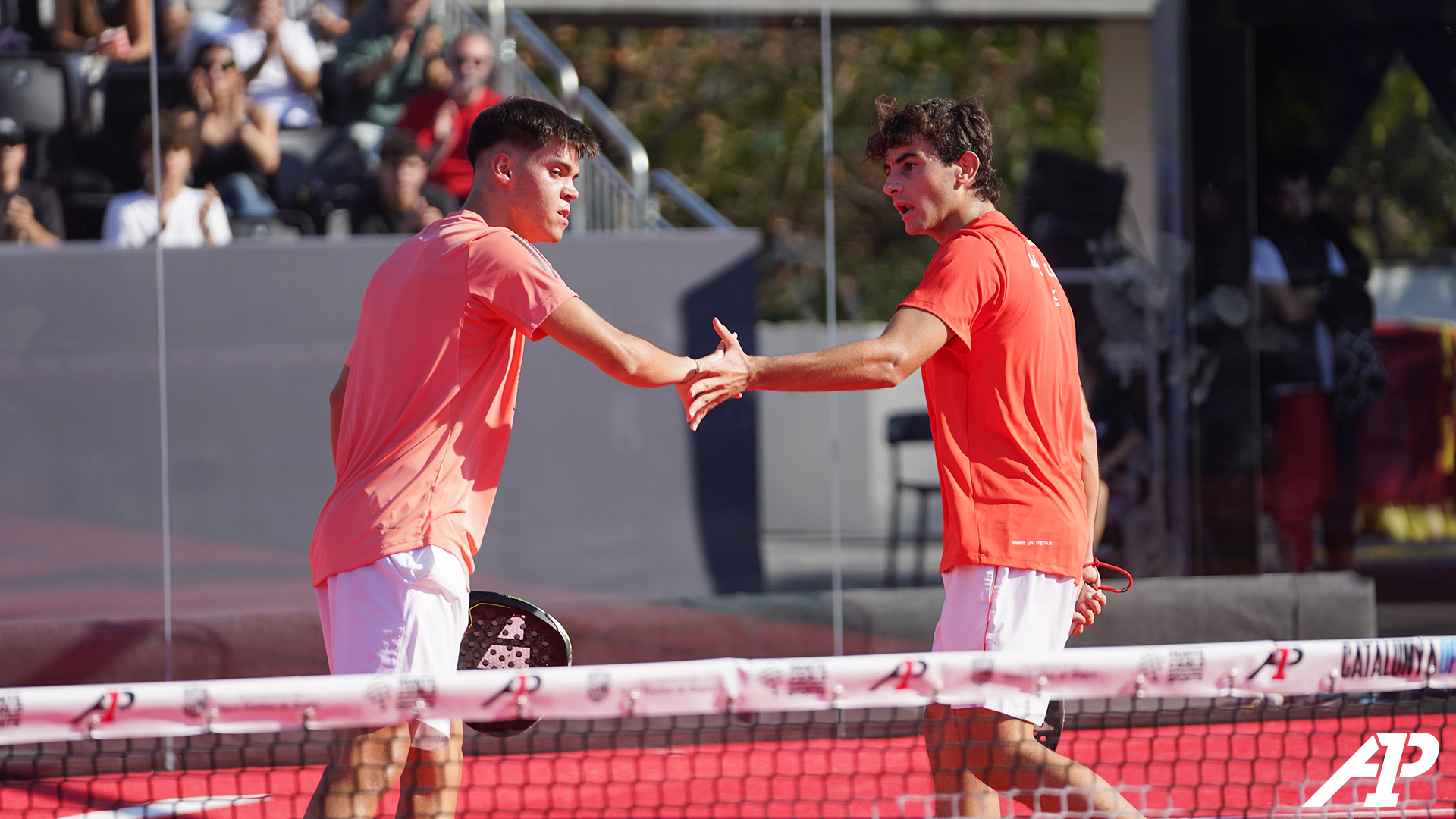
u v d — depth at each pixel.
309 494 17.91
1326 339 20.34
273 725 6.87
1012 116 30.11
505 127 9.16
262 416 17.80
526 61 24.00
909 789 12.75
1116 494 20.09
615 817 11.81
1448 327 20.28
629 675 7.10
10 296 17.25
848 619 18.86
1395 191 20.39
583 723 13.76
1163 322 20.56
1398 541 20.02
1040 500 9.02
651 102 32.91
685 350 18.95
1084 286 20.95
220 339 17.72
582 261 18.67
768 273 23.44
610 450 18.45
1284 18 20.34
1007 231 9.37
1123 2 21.64
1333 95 20.38
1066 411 9.34
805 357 9.06
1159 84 21.06
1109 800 8.59
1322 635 19.19
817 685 7.19
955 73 29.80
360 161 20.80
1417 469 20.14
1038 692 7.30
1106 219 21.55
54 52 19.28
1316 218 20.45
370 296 8.98
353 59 21.12
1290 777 12.74
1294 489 20.17
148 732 6.78
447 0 21.98
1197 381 20.39
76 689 6.73
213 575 17.67
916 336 8.89
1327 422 20.23
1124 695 7.39
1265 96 20.44
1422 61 20.27
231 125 20.14
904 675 7.26
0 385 17.25
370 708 6.94
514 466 18.22
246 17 20.52
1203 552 20.03
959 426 9.14
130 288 17.52
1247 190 20.47
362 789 8.14
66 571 17.34
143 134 19.58
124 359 17.52
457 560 8.67
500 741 13.59
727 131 33.59
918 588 19.38
